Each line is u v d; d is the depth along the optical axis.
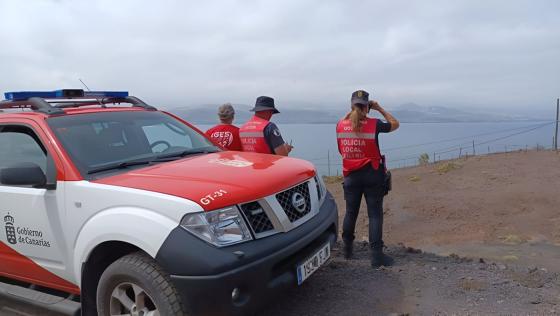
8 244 3.77
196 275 2.73
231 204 2.93
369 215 4.97
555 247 10.00
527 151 23.70
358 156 4.86
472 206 14.10
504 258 9.00
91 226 3.13
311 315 3.72
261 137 5.45
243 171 3.42
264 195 3.13
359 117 4.75
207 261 2.73
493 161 20.78
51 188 3.41
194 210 2.83
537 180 16.23
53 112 3.88
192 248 2.75
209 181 3.14
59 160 3.47
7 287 4.01
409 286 4.27
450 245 10.91
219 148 4.84
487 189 15.88
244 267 2.83
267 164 3.71
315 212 3.63
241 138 5.65
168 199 2.90
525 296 3.99
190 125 4.98
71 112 4.02
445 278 4.47
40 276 3.69
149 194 2.98
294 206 3.37
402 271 4.70
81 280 3.28
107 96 5.01
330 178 21.45
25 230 3.61
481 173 18.30
